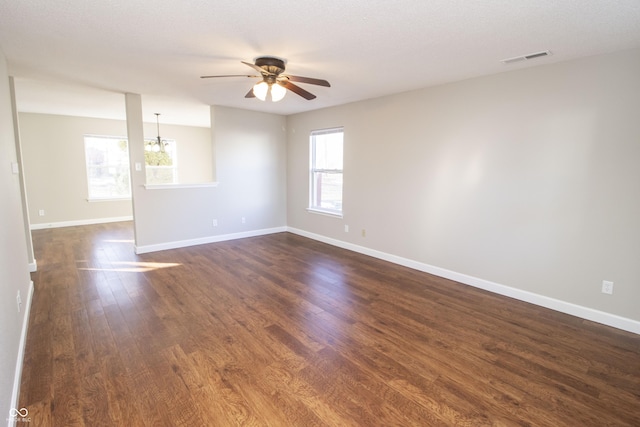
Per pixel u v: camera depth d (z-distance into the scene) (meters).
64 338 2.57
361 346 2.49
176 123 7.71
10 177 2.65
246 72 3.38
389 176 4.49
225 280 3.86
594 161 2.81
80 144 6.93
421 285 3.74
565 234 3.02
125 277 3.93
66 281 3.79
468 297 3.42
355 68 3.19
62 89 4.23
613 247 2.77
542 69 3.03
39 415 1.78
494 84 3.36
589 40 2.44
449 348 2.47
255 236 6.14
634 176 2.63
